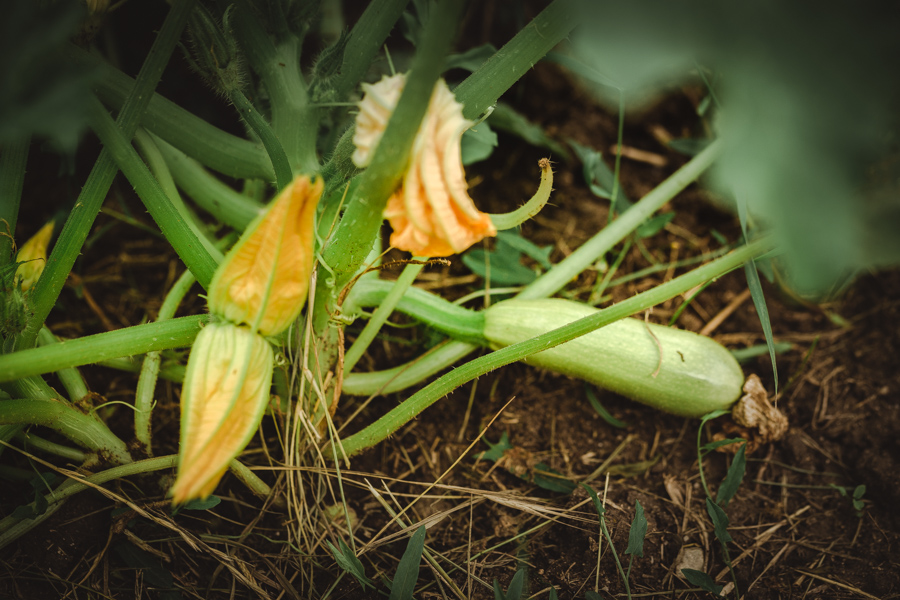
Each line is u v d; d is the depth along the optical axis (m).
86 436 0.64
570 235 0.95
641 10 0.42
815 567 0.68
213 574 0.63
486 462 0.75
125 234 0.91
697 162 0.80
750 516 0.72
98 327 0.82
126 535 0.63
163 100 0.69
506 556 0.67
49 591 0.61
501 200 0.99
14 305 0.57
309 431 0.65
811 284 0.43
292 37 0.66
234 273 0.50
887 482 0.72
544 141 0.98
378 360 0.82
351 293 0.71
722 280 0.90
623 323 0.73
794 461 0.76
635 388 0.73
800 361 0.83
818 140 0.41
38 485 0.62
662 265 0.90
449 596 0.64
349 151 0.58
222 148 0.70
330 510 0.68
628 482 0.74
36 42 0.44
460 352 0.75
